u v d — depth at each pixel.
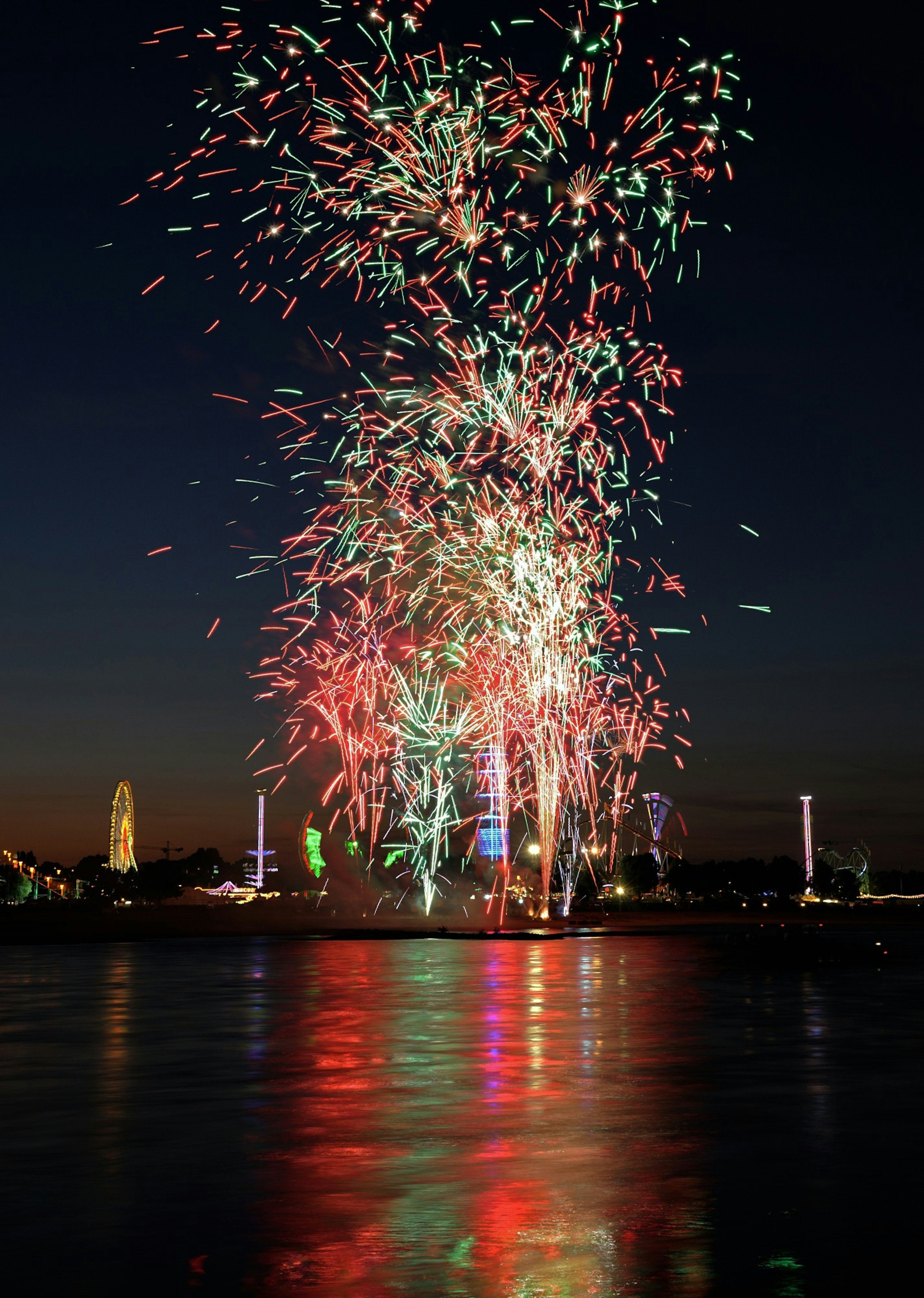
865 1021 34.75
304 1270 11.59
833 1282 11.08
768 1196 14.27
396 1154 16.89
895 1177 15.20
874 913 178.00
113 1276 11.44
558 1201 14.17
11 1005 41.16
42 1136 18.38
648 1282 11.14
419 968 61.06
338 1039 30.95
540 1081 23.66
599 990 46.16
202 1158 16.72
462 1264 11.77
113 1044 30.17
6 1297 10.80
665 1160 16.36
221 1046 29.69
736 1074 24.44
